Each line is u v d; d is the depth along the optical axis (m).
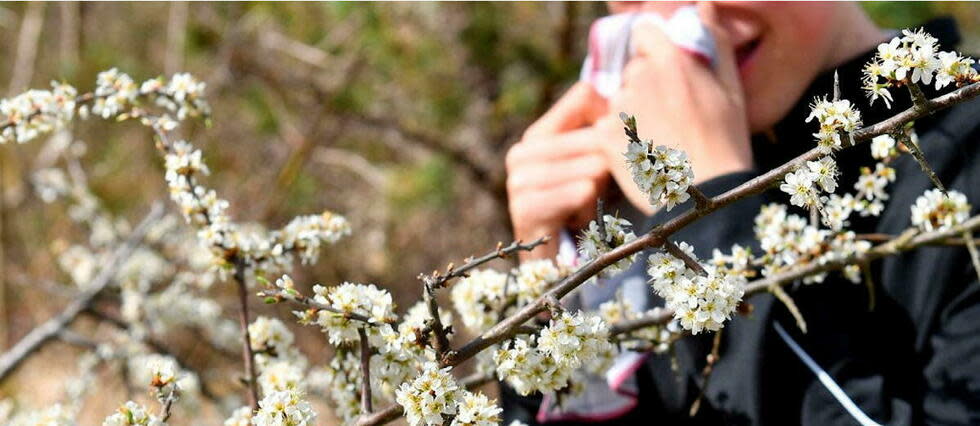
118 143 2.22
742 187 0.52
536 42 2.10
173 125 0.76
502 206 2.23
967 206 0.69
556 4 2.06
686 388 0.84
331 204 2.42
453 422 0.55
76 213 1.47
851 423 0.71
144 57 2.27
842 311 0.76
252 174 2.35
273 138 2.32
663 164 0.51
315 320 0.60
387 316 0.58
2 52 2.37
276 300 0.58
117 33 2.27
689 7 0.86
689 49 0.83
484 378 0.69
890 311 0.76
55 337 1.26
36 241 2.16
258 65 2.20
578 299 0.81
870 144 0.79
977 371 0.70
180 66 2.05
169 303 1.28
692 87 0.83
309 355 1.98
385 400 0.70
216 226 0.72
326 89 2.19
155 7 2.27
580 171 0.86
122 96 0.76
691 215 0.52
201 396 1.30
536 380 0.58
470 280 0.71
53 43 2.29
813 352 0.74
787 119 0.85
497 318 0.70
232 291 1.92
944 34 0.83
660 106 0.83
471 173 2.21
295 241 0.74
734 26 0.84
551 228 0.86
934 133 0.77
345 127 2.28
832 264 0.70
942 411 0.70
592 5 2.04
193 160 0.74
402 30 2.06
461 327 1.36
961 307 0.72
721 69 0.83
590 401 0.85
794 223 0.72
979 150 0.75
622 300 0.73
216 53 2.15
